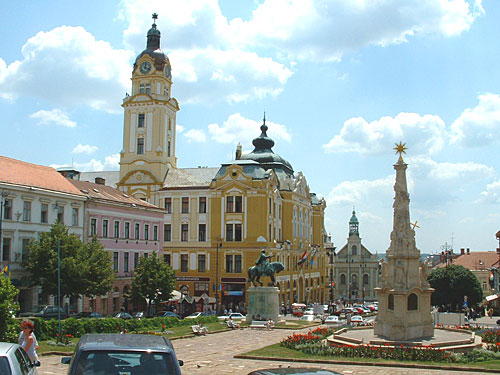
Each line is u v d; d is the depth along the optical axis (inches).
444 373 1026.1
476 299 3686.0
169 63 4037.9
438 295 3718.0
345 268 6919.3
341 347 1311.5
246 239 3553.2
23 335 741.9
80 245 2253.9
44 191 2331.4
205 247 3629.4
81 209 2571.4
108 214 2755.9
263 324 2111.2
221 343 1555.1
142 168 3853.3
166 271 2800.2
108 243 2743.6
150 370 481.7
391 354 1177.4
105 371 477.4
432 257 6889.8
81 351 493.7
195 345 1502.2
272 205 3722.9
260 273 2294.5
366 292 6815.9
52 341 1382.9
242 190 3582.7
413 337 1406.3
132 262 2940.5
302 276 4293.8
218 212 3624.5
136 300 2743.6
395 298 1412.4
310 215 4685.0
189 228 3683.6
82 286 2166.6
